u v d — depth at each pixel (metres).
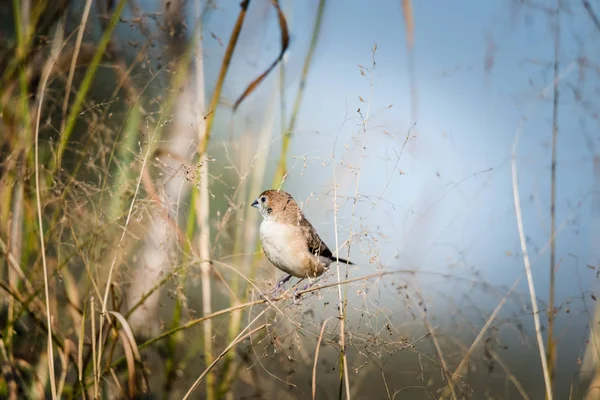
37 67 9.91
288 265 9.93
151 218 8.77
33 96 9.77
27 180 9.12
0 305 9.25
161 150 9.27
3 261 9.17
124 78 9.23
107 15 9.97
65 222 8.55
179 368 9.94
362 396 11.16
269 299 7.94
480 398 10.89
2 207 9.02
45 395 9.20
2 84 9.48
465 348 9.33
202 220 9.34
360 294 7.75
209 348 9.68
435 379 10.34
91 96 9.99
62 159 9.38
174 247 9.06
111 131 9.06
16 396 8.46
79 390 8.52
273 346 8.96
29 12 9.59
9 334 8.48
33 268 8.75
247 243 10.16
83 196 8.91
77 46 9.07
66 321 9.81
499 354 12.28
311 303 7.93
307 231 9.92
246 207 10.12
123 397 8.57
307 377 11.05
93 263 8.63
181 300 9.48
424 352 10.08
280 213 9.87
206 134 9.13
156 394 10.09
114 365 8.95
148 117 9.20
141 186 9.16
